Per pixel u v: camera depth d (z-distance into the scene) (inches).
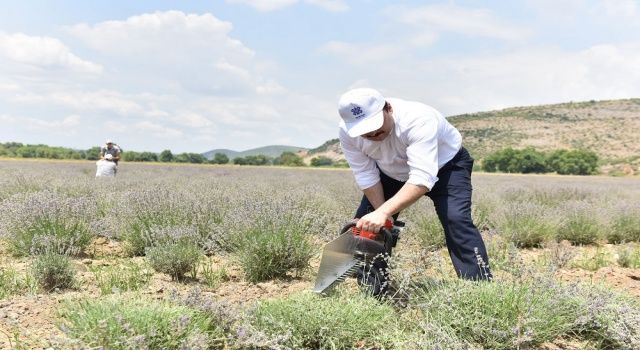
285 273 211.2
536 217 320.8
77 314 128.1
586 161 3627.0
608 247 322.0
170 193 291.4
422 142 146.6
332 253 148.6
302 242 217.6
